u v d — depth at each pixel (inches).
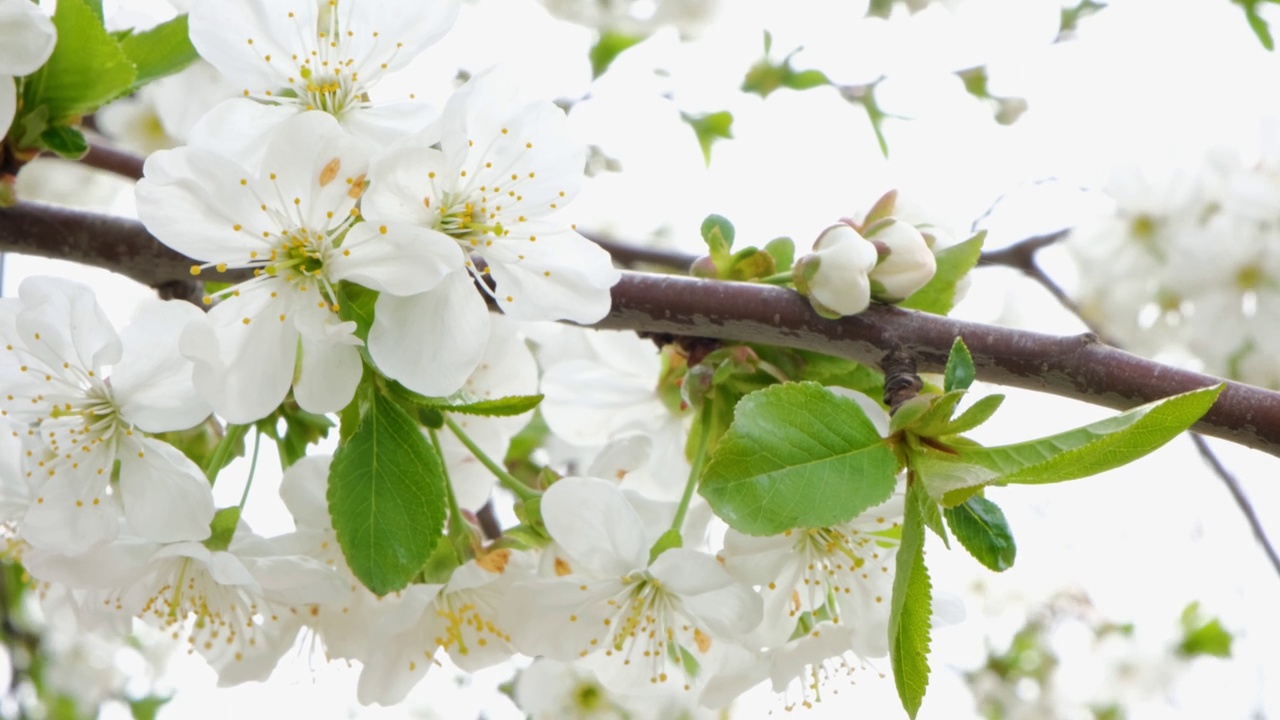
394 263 12.7
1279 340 19.9
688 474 14.7
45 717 28.3
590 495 13.3
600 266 13.2
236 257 12.9
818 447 12.7
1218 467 18.1
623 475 14.4
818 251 13.6
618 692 14.2
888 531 13.6
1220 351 20.2
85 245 14.2
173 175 12.8
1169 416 12.3
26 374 13.3
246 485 13.9
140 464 13.2
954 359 12.8
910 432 12.8
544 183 13.2
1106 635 31.1
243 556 13.4
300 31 13.5
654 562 13.3
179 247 12.9
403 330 12.9
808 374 13.9
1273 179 20.4
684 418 14.9
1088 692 30.9
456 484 14.6
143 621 13.9
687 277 13.8
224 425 14.5
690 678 14.2
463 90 12.7
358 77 13.5
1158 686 30.5
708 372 13.9
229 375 12.9
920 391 13.4
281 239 12.9
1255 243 20.0
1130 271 21.2
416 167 12.8
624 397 15.1
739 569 13.3
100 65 13.7
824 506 12.6
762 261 14.0
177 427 13.2
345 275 12.8
